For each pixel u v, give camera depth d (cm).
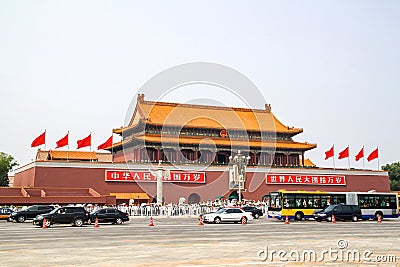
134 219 5672
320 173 8756
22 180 7831
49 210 5097
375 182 9206
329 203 5391
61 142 7281
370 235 3070
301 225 4338
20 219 4947
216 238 2847
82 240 2728
